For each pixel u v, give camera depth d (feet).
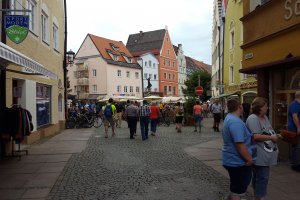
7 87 42.96
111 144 52.75
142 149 46.75
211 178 29.04
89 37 224.74
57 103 76.02
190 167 33.86
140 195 24.26
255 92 91.35
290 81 37.88
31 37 52.85
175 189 25.68
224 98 126.41
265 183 20.16
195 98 94.12
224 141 18.12
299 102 29.84
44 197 24.13
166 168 33.42
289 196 23.00
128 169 33.12
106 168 33.76
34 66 30.89
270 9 38.75
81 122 86.63
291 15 34.63
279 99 39.96
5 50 24.38
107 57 221.87
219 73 142.20
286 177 27.89
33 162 37.45
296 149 29.84
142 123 58.65
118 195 24.36
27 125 38.81
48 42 66.54
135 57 284.61
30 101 52.47
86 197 23.99
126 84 234.17
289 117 30.30
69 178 29.73
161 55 291.79
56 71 75.77
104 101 152.97
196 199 23.13
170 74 306.55
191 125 92.58
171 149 46.52
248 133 18.08
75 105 121.39
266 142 19.85
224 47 127.03
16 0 45.80
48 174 31.40
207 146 49.44
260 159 19.71
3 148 40.27
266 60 40.01
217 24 157.89
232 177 17.88
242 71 44.09
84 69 222.48
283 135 30.17
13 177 30.37
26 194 24.94
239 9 103.81
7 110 37.86
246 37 45.09
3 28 40.22
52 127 69.67
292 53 34.65
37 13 56.70
